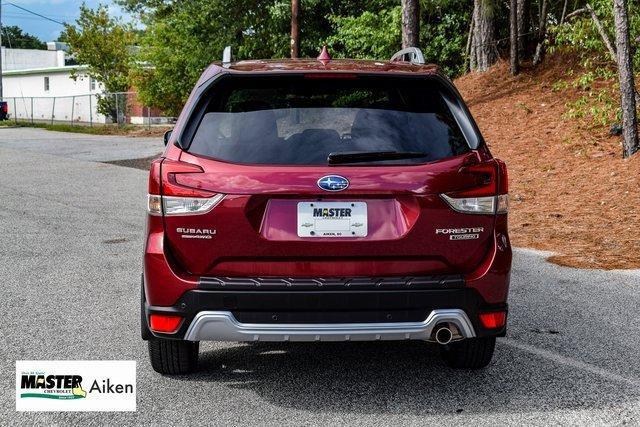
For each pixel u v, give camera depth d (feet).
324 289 12.42
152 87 130.00
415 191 12.69
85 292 21.71
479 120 57.36
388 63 14.64
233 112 13.23
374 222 12.70
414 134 13.12
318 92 13.34
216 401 13.50
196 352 14.84
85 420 12.67
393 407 13.23
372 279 12.62
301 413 12.94
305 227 12.60
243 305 12.46
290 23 101.24
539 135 50.65
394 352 16.51
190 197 12.68
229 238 12.61
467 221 12.94
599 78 58.13
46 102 215.92
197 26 109.40
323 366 15.52
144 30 142.41
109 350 16.39
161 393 13.91
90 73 165.89
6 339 17.15
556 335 17.81
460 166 12.97
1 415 12.92
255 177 12.58
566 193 38.04
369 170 12.68
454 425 12.43
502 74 66.28
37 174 56.70
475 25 70.38
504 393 13.96
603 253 27.12
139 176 55.36
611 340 17.42
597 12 47.78
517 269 25.04
